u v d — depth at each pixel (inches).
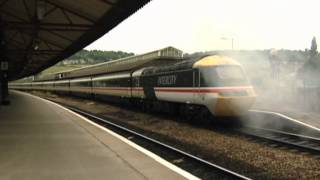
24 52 1739.7
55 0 891.4
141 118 1134.4
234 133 776.9
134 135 745.6
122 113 1318.9
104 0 759.1
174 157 537.6
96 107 1646.2
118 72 1657.2
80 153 476.1
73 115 1027.9
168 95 1077.1
